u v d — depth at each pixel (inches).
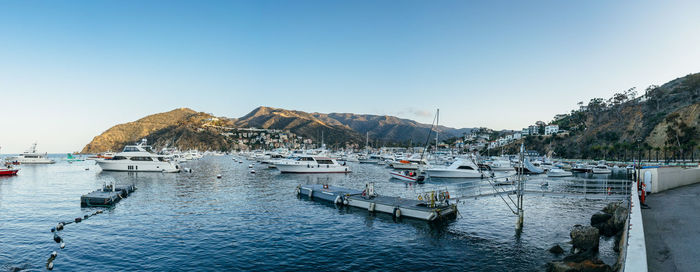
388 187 1963.6
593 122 7613.2
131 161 2733.8
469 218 1146.7
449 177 2409.0
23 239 873.5
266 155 4534.9
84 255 761.0
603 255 743.7
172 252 784.9
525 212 1245.1
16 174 2613.2
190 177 2444.6
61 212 1190.9
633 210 532.4
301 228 1006.4
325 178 2452.0
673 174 943.7
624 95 7455.7
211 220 1090.7
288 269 695.7
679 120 5118.1
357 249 824.9
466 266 718.5
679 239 454.0
